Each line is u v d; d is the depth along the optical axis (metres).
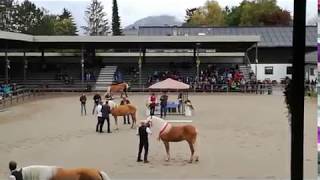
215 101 50.16
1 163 20.69
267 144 24.94
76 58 73.75
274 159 21.14
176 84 38.12
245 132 29.23
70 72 69.94
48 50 78.50
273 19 122.62
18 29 135.62
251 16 124.00
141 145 20.56
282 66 80.56
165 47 70.44
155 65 72.62
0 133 29.30
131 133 28.94
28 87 63.09
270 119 35.44
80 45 67.56
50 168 12.92
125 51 75.81
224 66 72.94
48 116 38.00
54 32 132.38
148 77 67.56
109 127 29.38
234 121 34.50
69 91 63.81
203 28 90.62
